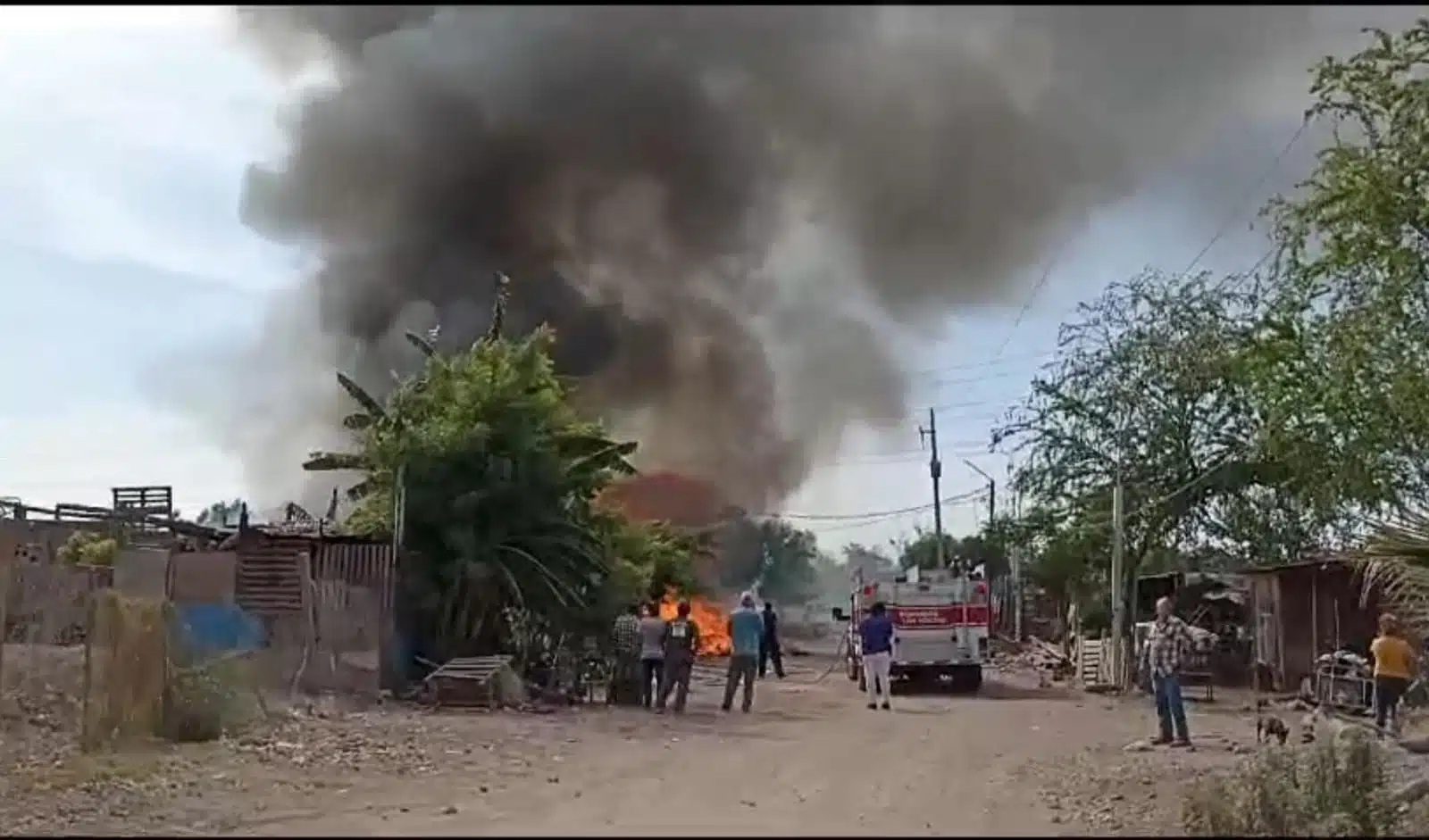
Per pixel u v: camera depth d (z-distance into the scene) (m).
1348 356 18.86
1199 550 32.53
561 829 10.17
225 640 19.02
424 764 14.08
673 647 21.27
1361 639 26.05
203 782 12.62
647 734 17.77
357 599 21.31
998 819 11.10
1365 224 18.27
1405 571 14.72
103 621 14.73
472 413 23.41
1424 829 11.19
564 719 19.38
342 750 14.92
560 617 23.38
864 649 22.98
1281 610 27.98
